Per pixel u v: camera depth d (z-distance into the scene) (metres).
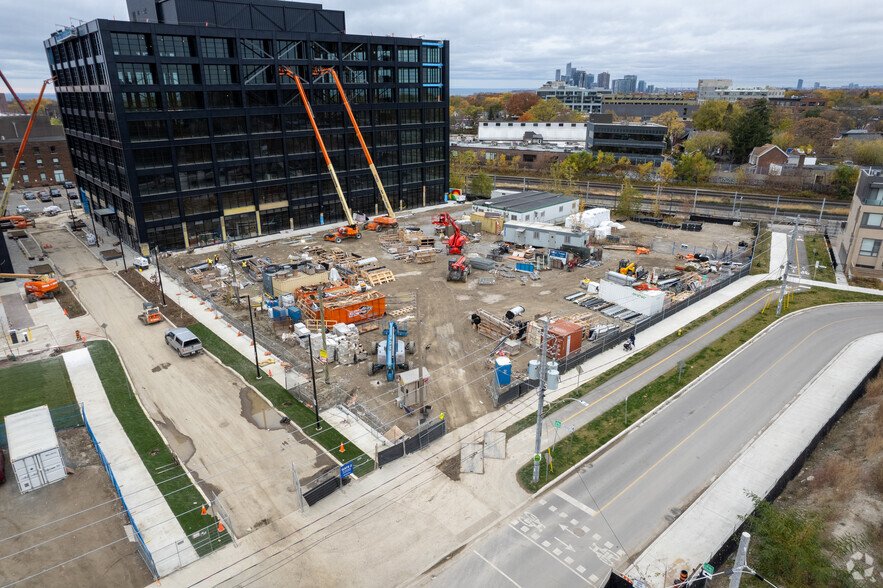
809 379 41.75
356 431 34.88
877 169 70.88
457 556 25.84
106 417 36.28
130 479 30.44
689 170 123.56
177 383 40.56
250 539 26.55
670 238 80.50
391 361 40.09
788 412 37.53
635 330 48.66
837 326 51.00
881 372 42.25
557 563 25.44
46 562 24.92
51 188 114.50
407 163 97.69
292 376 40.56
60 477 30.25
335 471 30.36
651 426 36.03
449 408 37.53
